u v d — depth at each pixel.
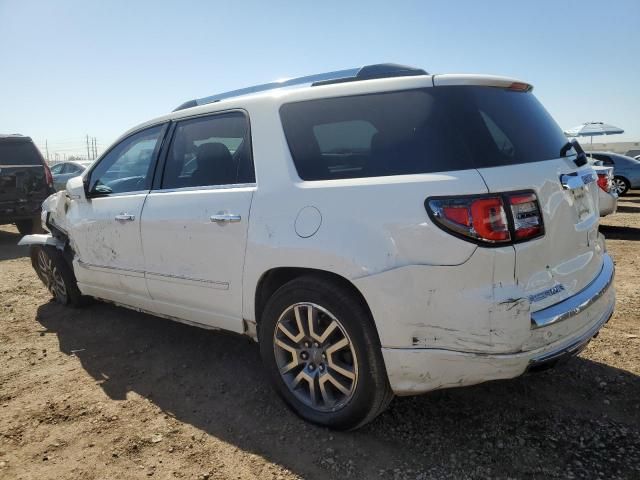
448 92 2.50
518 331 2.25
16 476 2.49
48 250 4.90
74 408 3.12
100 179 4.22
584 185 2.78
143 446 2.71
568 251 2.56
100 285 4.27
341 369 2.64
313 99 2.85
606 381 3.15
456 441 2.63
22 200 9.05
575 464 2.41
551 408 2.89
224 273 3.10
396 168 2.47
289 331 2.83
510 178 2.31
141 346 4.06
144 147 3.87
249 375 3.49
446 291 2.28
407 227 2.33
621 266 6.19
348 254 2.46
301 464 2.51
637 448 2.51
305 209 2.67
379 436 2.70
